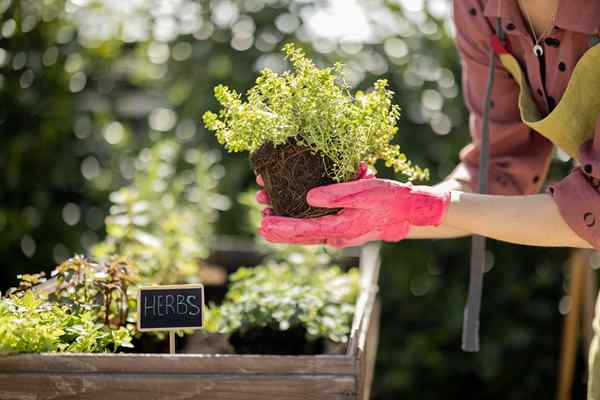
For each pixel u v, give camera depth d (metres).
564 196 1.41
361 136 1.50
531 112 1.61
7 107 3.00
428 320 3.41
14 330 1.45
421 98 3.27
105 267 1.84
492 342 3.30
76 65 3.12
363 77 3.26
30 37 3.03
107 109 3.29
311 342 2.00
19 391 1.43
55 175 3.07
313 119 1.48
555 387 3.35
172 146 3.09
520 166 1.84
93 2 3.17
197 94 3.37
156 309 1.61
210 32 3.40
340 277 2.31
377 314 2.59
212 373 1.43
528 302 3.33
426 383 3.46
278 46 3.34
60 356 1.43
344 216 1.46
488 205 1.45
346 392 1.42
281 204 1.54
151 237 2.23
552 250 3.30
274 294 2.07
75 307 1.73
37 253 3.07
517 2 1.60
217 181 3.29
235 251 2.75
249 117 1.50
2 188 3.00
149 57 3.44
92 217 3.20
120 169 3.31
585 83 1.46
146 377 1.42
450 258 3.42
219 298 2.54
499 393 3.43
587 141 1.48
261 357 1.42
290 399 1.42
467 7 1.75
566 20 1.47
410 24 3.35
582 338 3.26
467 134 3.28
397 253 3.39
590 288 2.83
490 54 1.73
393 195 1.44
